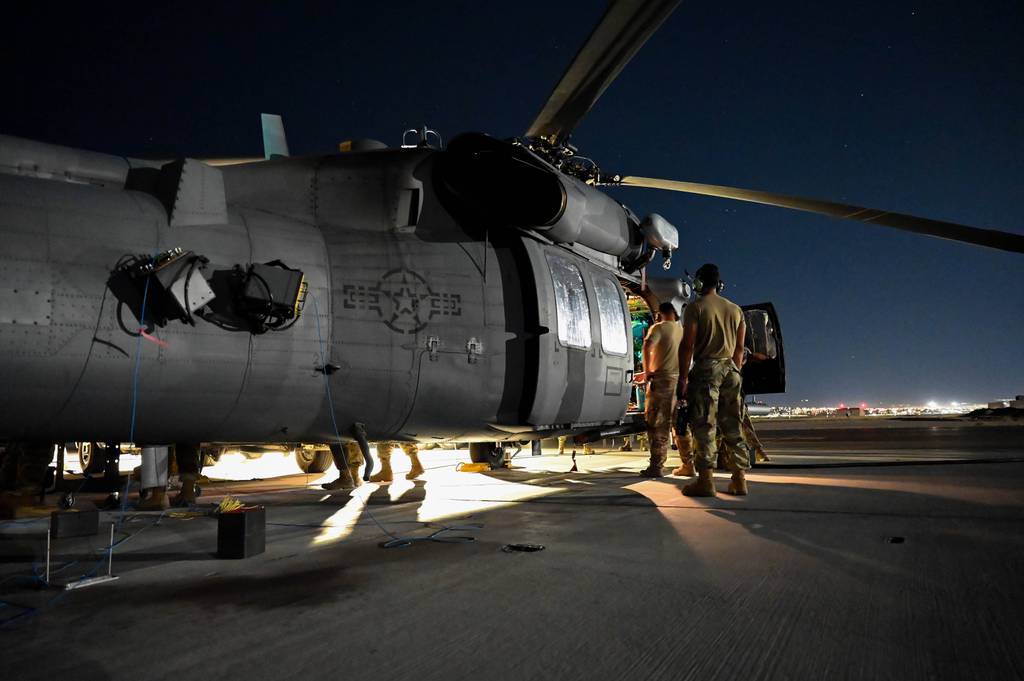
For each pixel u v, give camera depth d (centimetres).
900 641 178
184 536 373
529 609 217
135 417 458
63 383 424
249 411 496
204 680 164
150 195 493
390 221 578
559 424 642
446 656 177
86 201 454
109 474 707
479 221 615
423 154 601
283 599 237
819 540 315
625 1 479
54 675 168
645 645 181
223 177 516
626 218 771
